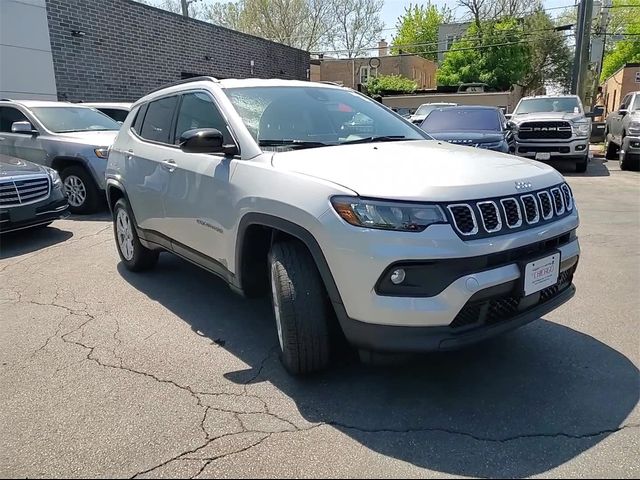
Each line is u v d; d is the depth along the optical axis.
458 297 2.58
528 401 2.90
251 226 3.32
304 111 3.96
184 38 15.24
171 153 4.29
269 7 35.56
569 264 3.16
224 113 3.75
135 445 2.60
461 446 2.54
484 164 3.12
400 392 3.02
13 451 2.57
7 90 10.66
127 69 13.39
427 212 2.59
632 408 2.81
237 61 17.73
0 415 2.88
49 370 3.38
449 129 10.40
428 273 2.58
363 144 3.65
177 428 2.73
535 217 2.92
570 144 12.52
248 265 3.48
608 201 8.83
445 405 2.88
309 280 2.97
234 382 3.18
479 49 39.84
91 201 8.40
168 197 4.25
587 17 18.06
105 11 12.62
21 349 3.69
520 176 3.00
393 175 2.80
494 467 2.39
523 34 39.81
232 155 3.56
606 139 16.27
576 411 2.80
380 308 2.61
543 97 14.72
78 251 6.30
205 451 2.54
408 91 33.56
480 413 2.80
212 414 2.85
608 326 3.85
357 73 41.91
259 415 2.83
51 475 2.39
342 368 3.30
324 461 2.45
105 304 4.54
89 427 2.75
